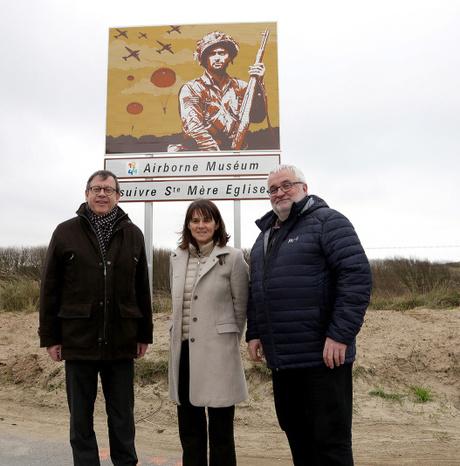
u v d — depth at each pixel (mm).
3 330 9008
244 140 8453
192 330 3568
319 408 3260
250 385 6379
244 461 4691
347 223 3352
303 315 3289
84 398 3625
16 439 5148
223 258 3674
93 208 3781
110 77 8727
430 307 9570
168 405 6219
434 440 5152
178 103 8602
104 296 3643
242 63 8625
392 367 6715
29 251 16781
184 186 8336
